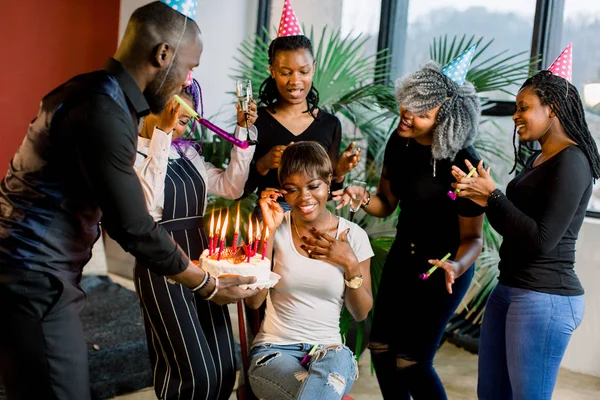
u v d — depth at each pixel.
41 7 4.21
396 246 2.51
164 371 2.29
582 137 2.09
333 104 3.51
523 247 2.07
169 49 1.65
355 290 2.13
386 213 2.62
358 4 4.30
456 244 2.40
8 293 1.65
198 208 2.30
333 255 2.08
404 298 2.45
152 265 1.71
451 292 2.26
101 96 1.58
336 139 2.73
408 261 2.45
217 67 4.48
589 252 3.42
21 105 4.24
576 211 2.09
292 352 2.14
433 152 2.35
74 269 1.74
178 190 2.22
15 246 1.64
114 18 4.52
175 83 1.71
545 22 3.69
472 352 3.73
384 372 2.51
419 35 4.23
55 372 1.69
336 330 2.20
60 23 4.30
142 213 1.64
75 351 1.72
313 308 2.16
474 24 4.04
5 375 1.71
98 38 4.47
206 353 2.26
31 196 1.64
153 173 2.08
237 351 3.52
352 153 2.52
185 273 1.78
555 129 2.10
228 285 1.88
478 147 3.57
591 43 3.63
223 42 4.47
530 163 2.22
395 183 2.55
